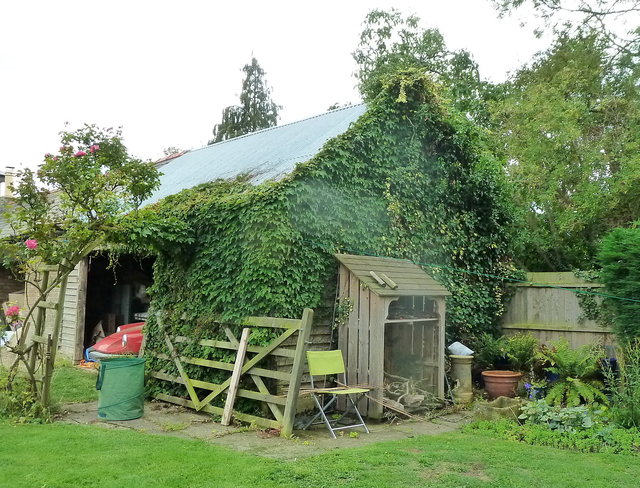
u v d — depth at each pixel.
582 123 17.39
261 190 7.96
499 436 6.66
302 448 5.98
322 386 8.02
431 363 8.94
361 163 9.17
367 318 7.87
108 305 15.27
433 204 10.65
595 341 10.03
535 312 10.99
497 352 10.12
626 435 6.23
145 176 7.96
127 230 7.80
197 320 8.43
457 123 11.27
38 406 7.22
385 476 4.84
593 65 18.48
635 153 16.11
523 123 17.61
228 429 6.92
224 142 15.53
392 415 7.76
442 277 10.41
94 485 4.48
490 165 11.77
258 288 7.62
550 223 17.64
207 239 8.47
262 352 7.22
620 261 7.68
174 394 8.59
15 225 7.70
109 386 7.35
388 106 9.91
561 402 8.23
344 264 8.14
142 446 5.76
